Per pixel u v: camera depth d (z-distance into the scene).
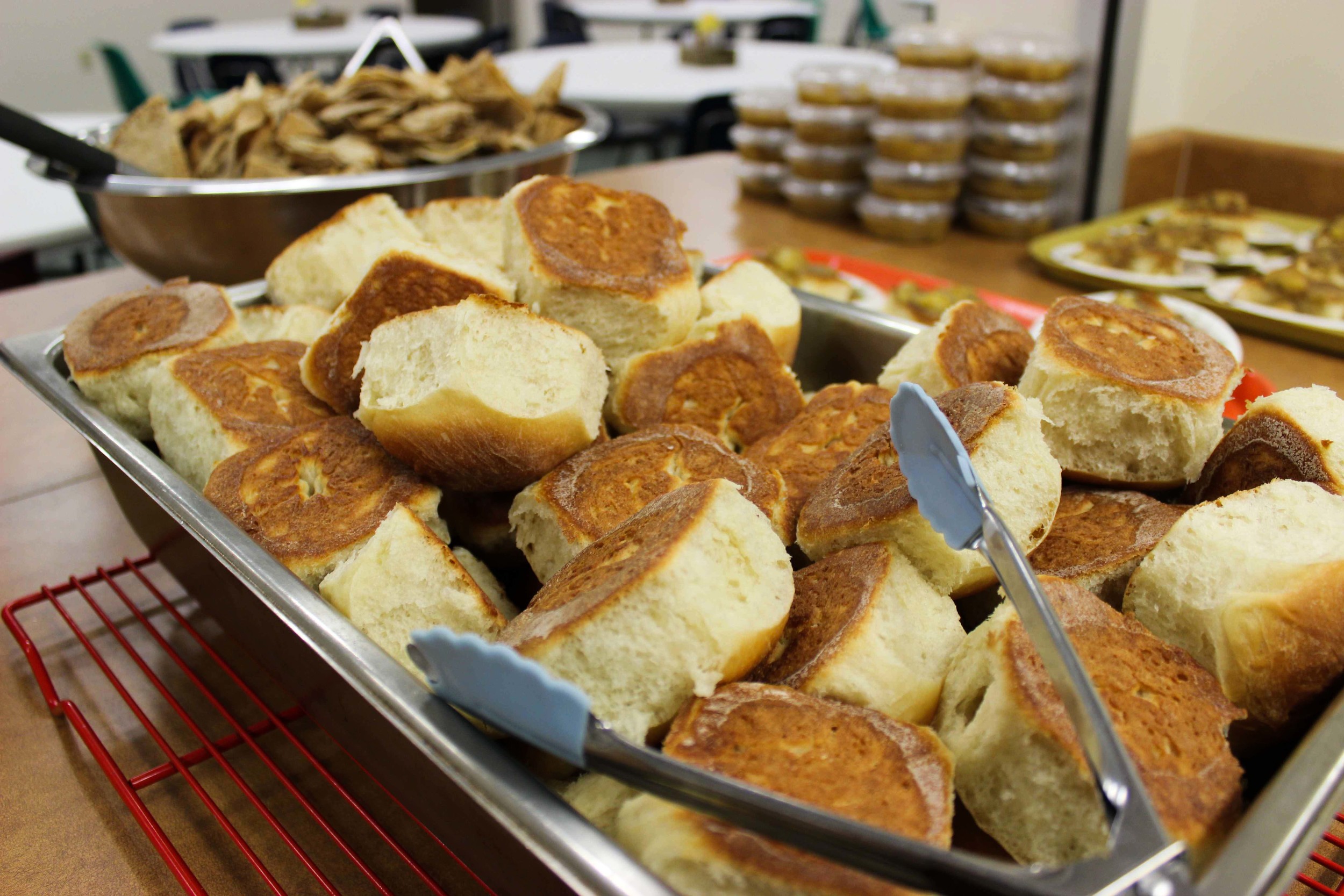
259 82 0.83
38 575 0.43
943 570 0.30
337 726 0.29
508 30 2.43
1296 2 0.90
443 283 0.38
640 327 0.41
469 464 0.34
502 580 0.39
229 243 0.62
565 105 0.85
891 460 0.33
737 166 1.05
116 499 0.42
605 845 0.19
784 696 0.25
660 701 0.25
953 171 0.86
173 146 0.70
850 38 2.80
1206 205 0.89
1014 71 0.84
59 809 0.31
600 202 0.43
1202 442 0.35
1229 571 0.27
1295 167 0.94
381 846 0.30
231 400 0.40
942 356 0.40
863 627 0.27
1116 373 0.35
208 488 0.35
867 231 0.92
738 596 0.27
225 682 0.37
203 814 0.31
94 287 0.77
